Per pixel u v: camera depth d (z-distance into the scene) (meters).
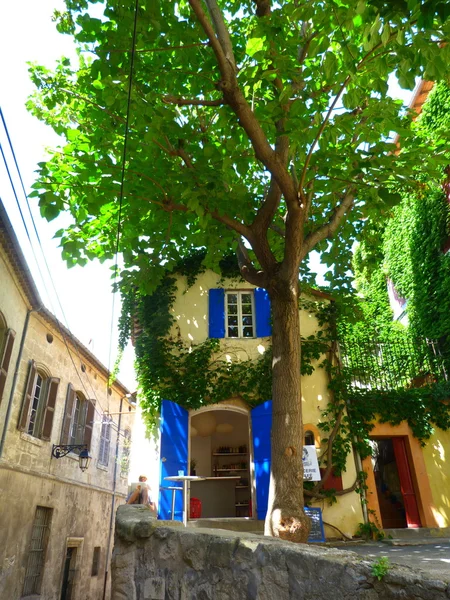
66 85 8.30
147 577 4.17
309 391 11.22
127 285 9.20
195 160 8.26
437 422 11.02
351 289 11.57
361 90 6.29
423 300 13.24
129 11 6.23
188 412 11.03
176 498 10.01
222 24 6.84
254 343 11.64
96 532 17.98
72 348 15.75
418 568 3.00
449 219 12.45
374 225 9.88
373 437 11.17
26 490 12.41
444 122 12.30
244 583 3.50
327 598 3.07
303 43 7.25
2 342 11.24
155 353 11.42
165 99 7.04
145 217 8.62
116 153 8.11
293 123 6.40
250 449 10.74
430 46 5.39
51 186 7.44
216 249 9.11
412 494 10.68
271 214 8.00
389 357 12.13
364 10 4.65
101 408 18.92
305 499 10.20
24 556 12.23
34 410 13.66
